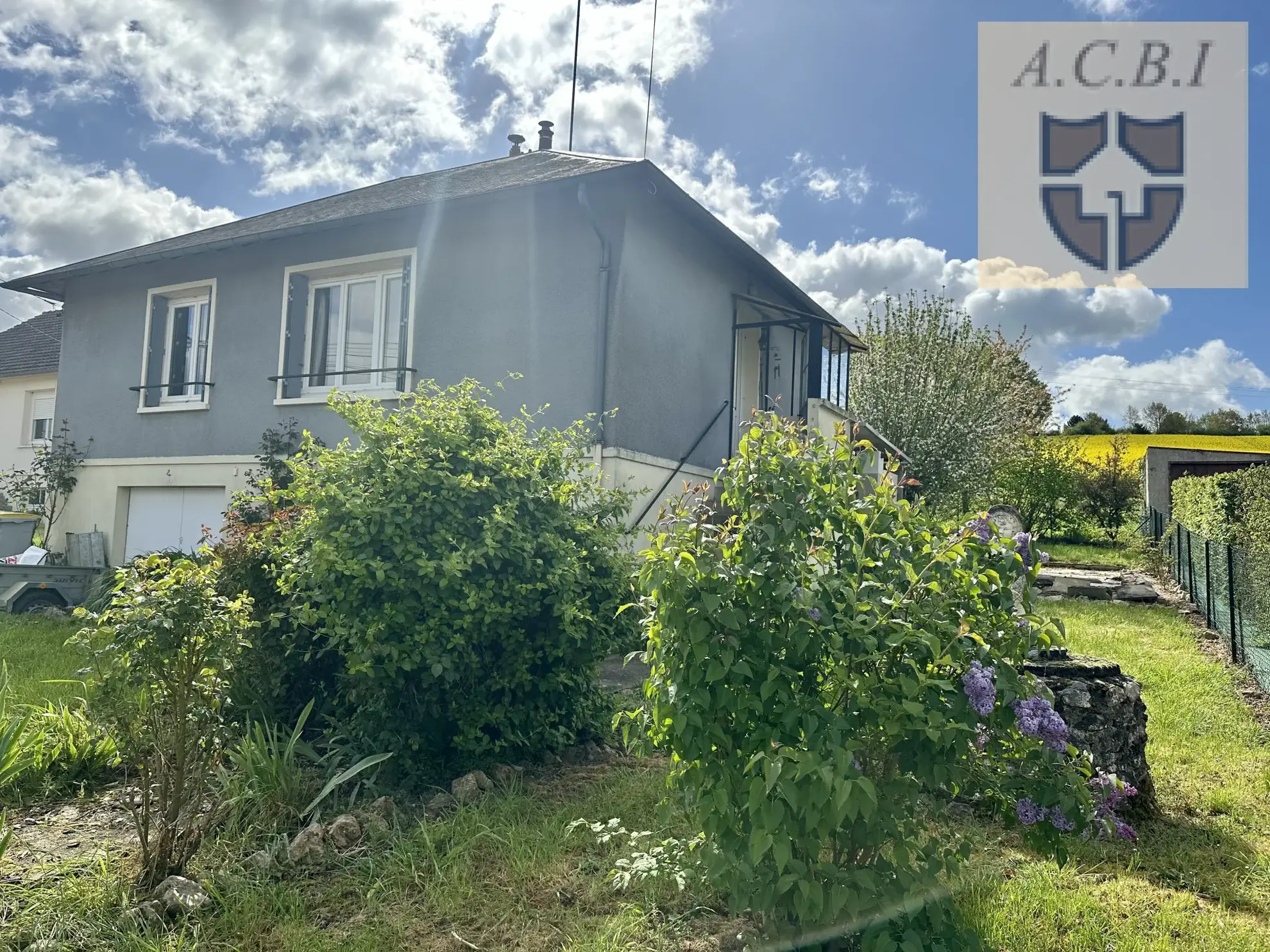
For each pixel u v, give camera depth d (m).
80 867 3.80
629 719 3.64
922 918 2.98
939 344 23.50
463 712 5.02
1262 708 7.20
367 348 11.56
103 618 3.76
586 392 9.90
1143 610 12.30
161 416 13.14
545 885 3.74
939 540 3.26
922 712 2.80
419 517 4.80
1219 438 44.72
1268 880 4.15
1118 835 3.18
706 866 3.10
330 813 4.39
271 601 5.59
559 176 10.05
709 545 3.21
